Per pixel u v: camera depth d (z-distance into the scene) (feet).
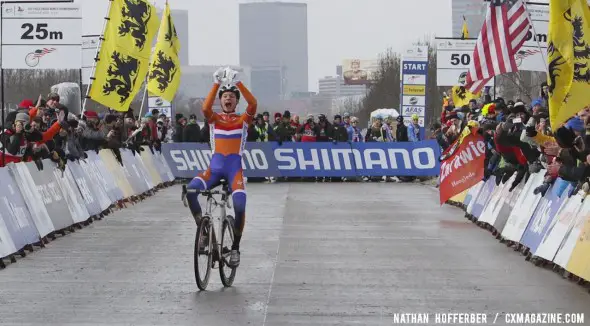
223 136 46.14
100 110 248.11
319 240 64.75
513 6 85.10
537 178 59.82
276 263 53.88
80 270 51.19
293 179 137.80
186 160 136.15
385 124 149.59
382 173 136.56
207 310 40.09
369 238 65.98
